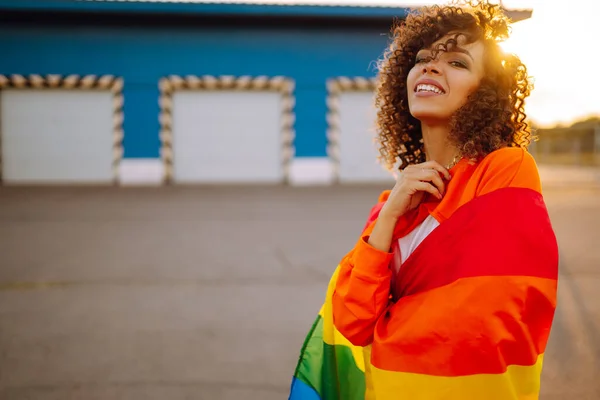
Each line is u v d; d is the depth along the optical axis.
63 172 18.17
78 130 18.11
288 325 4.15
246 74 18.56
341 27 18.58
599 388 3.08
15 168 18.05
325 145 18.89
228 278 5.60
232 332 4.00
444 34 1.31
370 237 1.27
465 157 1.23
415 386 1.13
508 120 1.30
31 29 17.67
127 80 18.12
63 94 17.98
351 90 18.83
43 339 3.88
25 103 17.94
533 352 1.10
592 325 4.11
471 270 1.10
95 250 7.05
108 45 17.97
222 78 18.48
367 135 18.94
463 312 1.09
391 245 1.31
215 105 18.62
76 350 3.67
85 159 18.17
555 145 32.91
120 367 3.38
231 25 18.30
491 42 1.29
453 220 1.16
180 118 18.53
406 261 1.22
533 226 1.11
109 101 18.11
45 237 7.96
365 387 1.36
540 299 1.09
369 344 1.33
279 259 6.46
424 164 1.25
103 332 4.02
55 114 18.02
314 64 18.67
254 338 3.88
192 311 4.51
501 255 1.09
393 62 1.53
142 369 3.35
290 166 18.80
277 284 5.36
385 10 18.05
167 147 18.39
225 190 15.69
